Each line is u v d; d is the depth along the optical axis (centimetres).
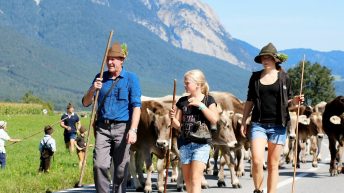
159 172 1531
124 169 1128
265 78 1135
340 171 2073
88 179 1764
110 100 1125
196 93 1074
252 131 1136
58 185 1614
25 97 18400
